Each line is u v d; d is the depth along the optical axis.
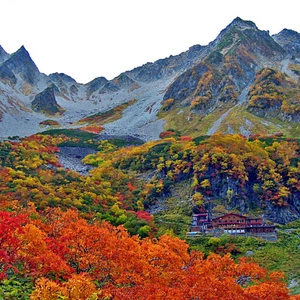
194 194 117.94
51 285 36.16
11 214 58.88
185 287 39.06
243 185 118.50
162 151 158.62
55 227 57.66
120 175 144.12
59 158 185.38
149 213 113.81
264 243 86.19
